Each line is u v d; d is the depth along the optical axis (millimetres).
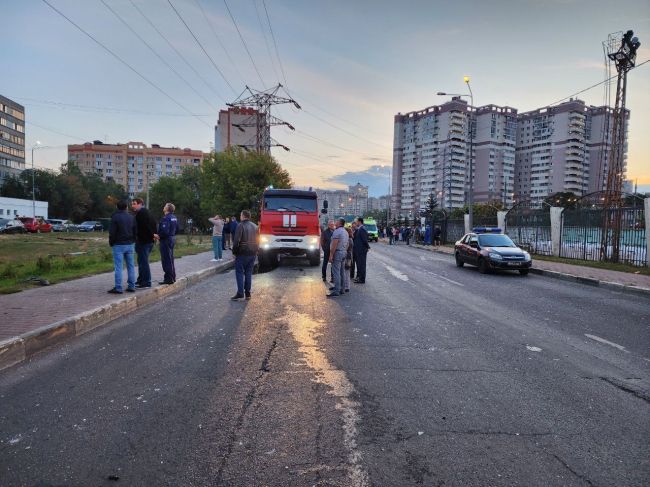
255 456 2822
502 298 9664
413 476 2613
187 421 3316
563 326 6836
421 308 8234
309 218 15703
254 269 15266
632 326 6910
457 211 60062
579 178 91625
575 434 3178
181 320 6883
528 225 24141
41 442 2992
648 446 3018
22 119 109812
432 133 97312
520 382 4246
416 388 4047
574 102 90125
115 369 4512
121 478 2574
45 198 75000
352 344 5551
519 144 99375
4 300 7344
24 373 4391
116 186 96500
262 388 3998
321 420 3352
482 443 3023
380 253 26016
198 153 127938
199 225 77312
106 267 12758
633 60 17531
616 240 17391
